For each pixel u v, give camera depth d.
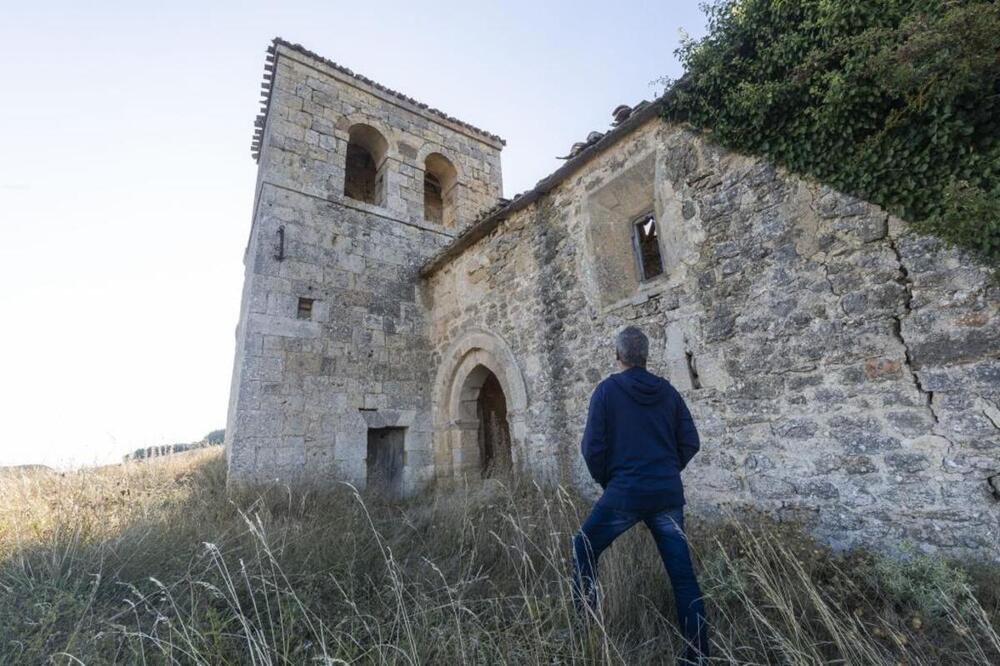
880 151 3.14
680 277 4.42
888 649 2.15
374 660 2.17
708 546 3.26
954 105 2.79
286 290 7.27
